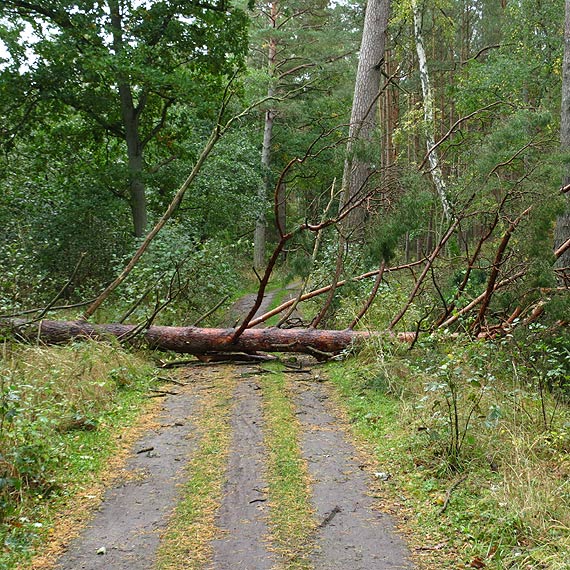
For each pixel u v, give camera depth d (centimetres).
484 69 2036
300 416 764
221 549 438
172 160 2044
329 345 1042
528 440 589
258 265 3244
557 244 1148
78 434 668
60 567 416
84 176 1911
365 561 420
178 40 1820
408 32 2422
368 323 1105
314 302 1492
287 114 3206
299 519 482
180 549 439
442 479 546
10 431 541
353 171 1316
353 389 866
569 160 921
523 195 905
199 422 737
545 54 2152
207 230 2222
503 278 978
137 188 1872
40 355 826
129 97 1838
